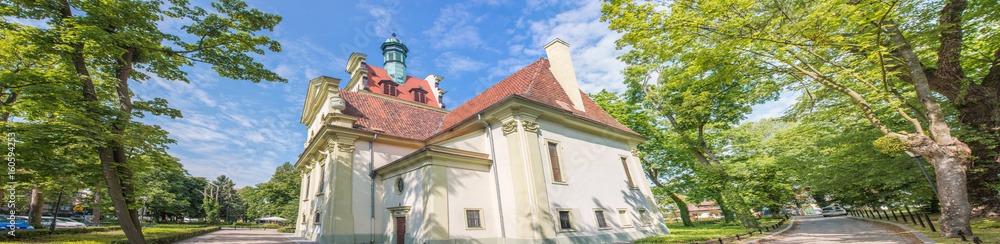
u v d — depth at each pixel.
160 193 44.25
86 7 11.84
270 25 15.63
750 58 13.12
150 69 14.95
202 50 14.63
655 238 14.27
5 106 12.10
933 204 20.64
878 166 16.17
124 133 12.31
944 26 11.29
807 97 17.58
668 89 22.52
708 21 11.73
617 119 26.16
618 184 18.19
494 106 15.19
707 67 13.38
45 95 11.42
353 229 15.84
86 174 13.03
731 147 27.67
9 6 11.62
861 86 15.44
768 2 11.12
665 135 25.84
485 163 15.38
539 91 17.69
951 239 10.13
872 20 10.06
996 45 12.41
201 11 14.32
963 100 12.96
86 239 14.53
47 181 14.77
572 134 17.17
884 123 16.50
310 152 21.39
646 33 12.64
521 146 14.41
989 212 13.89
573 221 14.52
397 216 15.47
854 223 20.50
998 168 13.05
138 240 11.95
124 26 12.92
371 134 17.92
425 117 23.75
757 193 23.05
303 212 23.12
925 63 14.12
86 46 12.08
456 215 13.70
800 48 12.06
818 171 20.23
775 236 14.91
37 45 11.52
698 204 25.05
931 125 11.45
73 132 10.86
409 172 15.19
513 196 14.20
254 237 21.73
